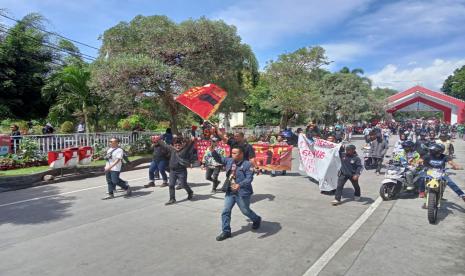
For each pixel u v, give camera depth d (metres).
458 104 52.66
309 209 7.67
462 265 4.76
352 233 6.06
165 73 16.20
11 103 23.92
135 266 4.75
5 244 5.64
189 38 17.80
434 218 6.56
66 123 19.92
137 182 11.20
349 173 8.06
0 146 12.20
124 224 6.63
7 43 23.98
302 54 29.58
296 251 5.25
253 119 35.38
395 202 8.30
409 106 59.38
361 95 37.91
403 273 4.52
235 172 5.90
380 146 12.96
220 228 6.35
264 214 7.25
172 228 6.36
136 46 17.98
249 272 4.55
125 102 17.89
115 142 9.06
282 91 27.70
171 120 19.59
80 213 7.46
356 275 4.46
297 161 16.58
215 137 9.82
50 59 26.92
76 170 12.41
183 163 8.23
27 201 8.68
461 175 12.23
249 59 20.12
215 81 19.09
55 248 5.44
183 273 4.54
